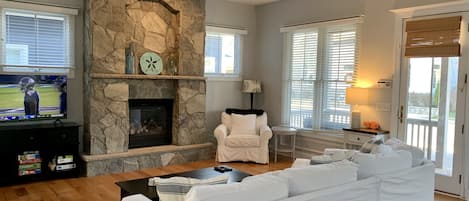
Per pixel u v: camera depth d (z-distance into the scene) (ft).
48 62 16.20
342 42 18.33
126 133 17.08
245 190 6.30
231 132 19.84
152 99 18.53
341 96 18.48
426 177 10.36
